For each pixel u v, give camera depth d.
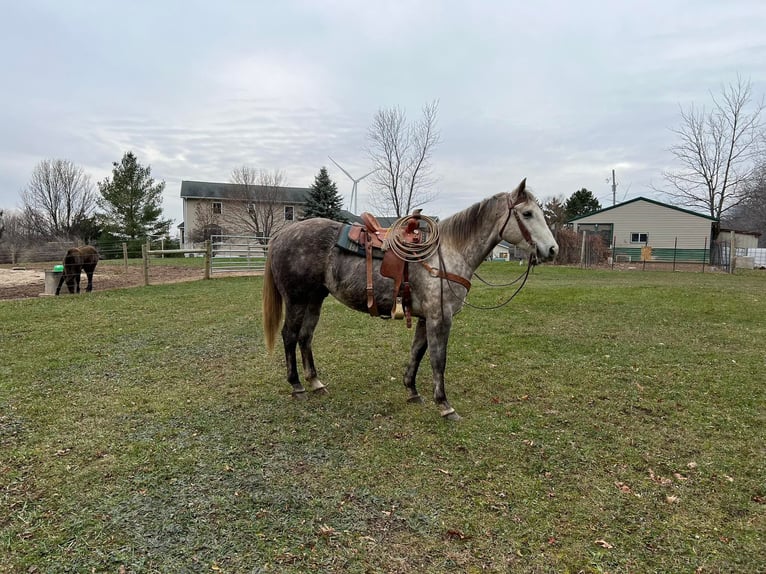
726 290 11.09
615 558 2.09
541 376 4.70
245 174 41.81
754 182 30.31
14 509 2.35
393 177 25.16
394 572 1.98
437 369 3.63
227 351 5.53
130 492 2.53
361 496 2.54
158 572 1.95
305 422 3.53
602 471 2.85
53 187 43.81
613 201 45.69
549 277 16.11
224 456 2.96
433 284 3.54
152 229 35.56
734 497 2.59
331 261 3.76
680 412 3.78
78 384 4.27
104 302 8.78
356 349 5.73
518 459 2.99
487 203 3.65
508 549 2.14
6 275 14.55
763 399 4.05
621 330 6.80
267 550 2.09
